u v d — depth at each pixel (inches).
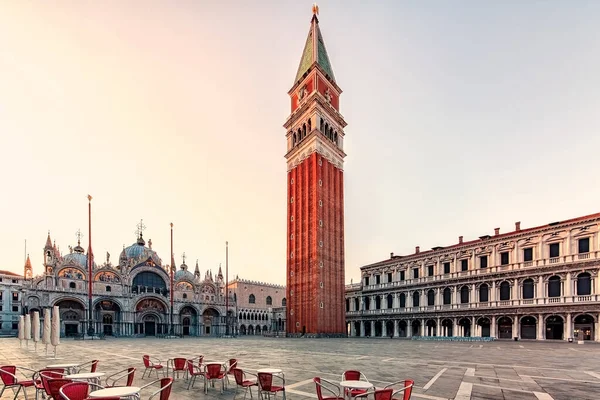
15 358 1109.7
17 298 3582.7
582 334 2064.5
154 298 3791.8
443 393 565.3
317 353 1273.4
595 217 2063.2
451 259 2812.5
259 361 1000.2
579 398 532.7
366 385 434.9
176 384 654.5
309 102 3152.1
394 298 3221.0
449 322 2758.4
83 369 840.9
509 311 2369.6
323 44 3673.7
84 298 3297.2
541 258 2281.0
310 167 3051.2
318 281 2790.4
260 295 5083.7
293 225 3161.9
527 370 809.5
